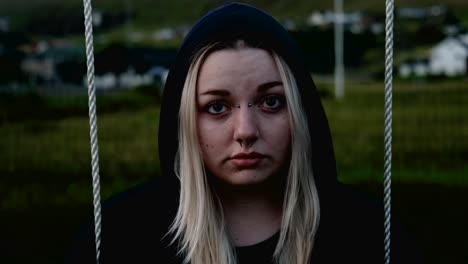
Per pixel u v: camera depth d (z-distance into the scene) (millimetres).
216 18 2523
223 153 2486
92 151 2596
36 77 43000
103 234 2697
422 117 24688
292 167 2529
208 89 2479
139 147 17484
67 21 68688
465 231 8180
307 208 2561
